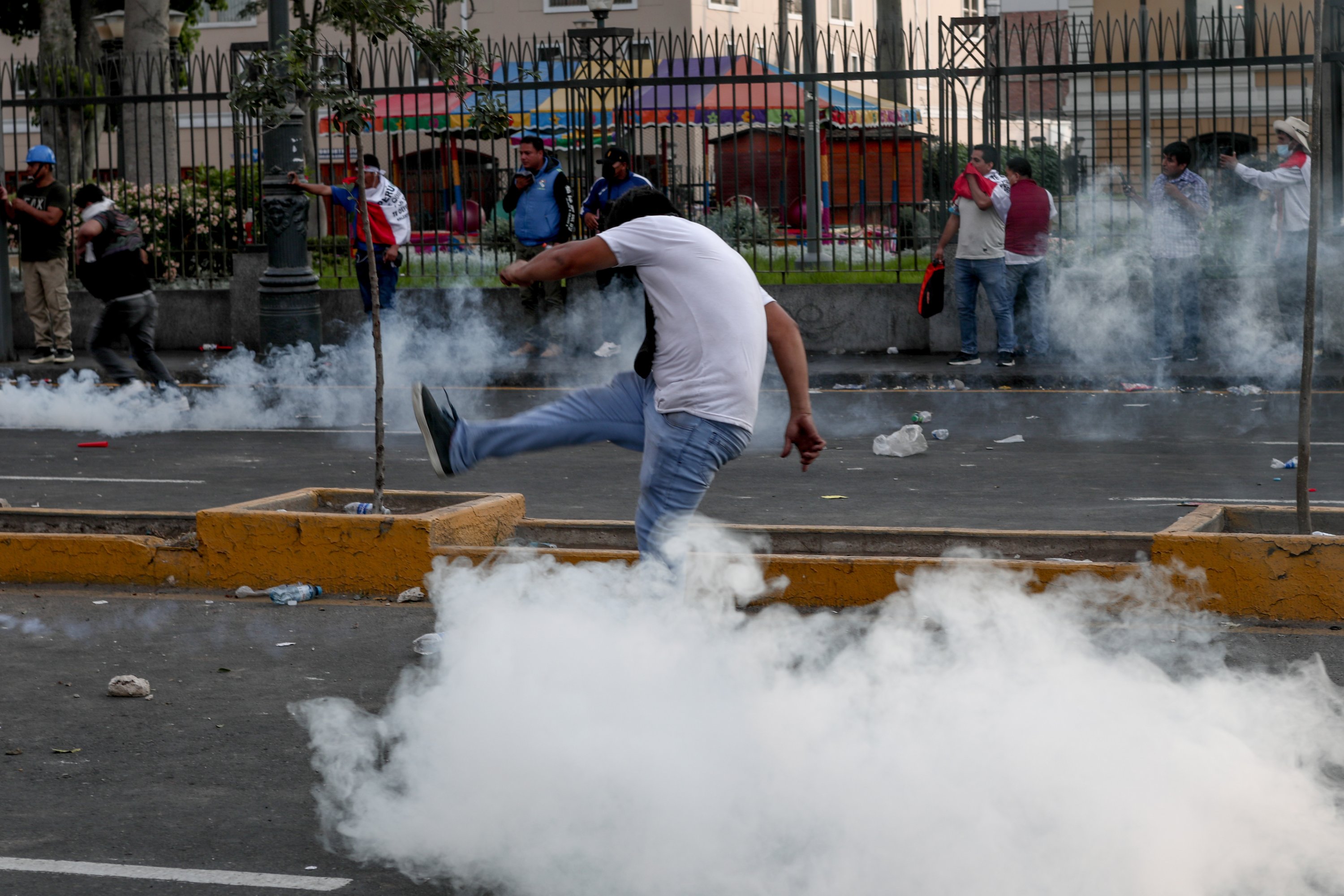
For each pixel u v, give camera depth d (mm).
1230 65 15562
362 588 7105
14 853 4227
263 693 5660
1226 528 7383
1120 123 25719
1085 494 9438
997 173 16109
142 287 13484
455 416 4977
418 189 17844
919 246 18719
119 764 4930
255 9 31375
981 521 8594
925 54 16969
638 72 18375
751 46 17328
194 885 4012
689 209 17109
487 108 8539
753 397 4871
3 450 11812
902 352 17125
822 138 19859
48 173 16734
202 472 10672
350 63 8117
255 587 7219
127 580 7336
